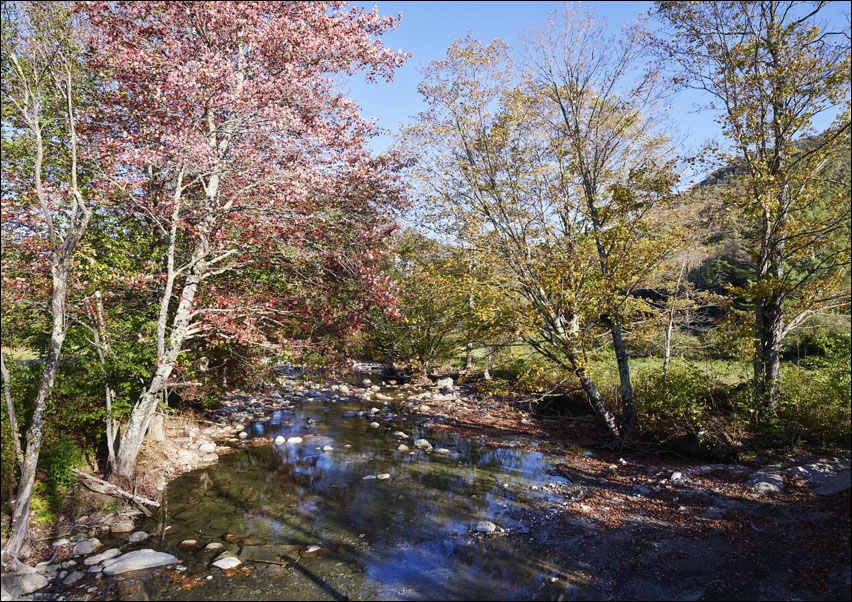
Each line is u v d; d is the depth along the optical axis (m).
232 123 10.87
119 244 10.56
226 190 11.70
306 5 10.55
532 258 15.20
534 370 15.28
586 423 17.86
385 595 6.99
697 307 19.44
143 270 10.94
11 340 10.17
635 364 23.36
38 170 7.80
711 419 13.80
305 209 11.58
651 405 14.55
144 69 9.59
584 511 10.11
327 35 11.01
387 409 20.38
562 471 12.84
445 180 15.94
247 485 11.37
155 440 12.99
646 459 13.95
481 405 21.59
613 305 15.05
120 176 10.05
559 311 14.98
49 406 9.62
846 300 14.31
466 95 16.30
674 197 14.30
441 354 28.31
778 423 13.02
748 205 12.98
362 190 12.14
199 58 10.15
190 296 10.97
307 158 11.55
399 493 11.09
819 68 13.28
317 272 12.67
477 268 15.92
